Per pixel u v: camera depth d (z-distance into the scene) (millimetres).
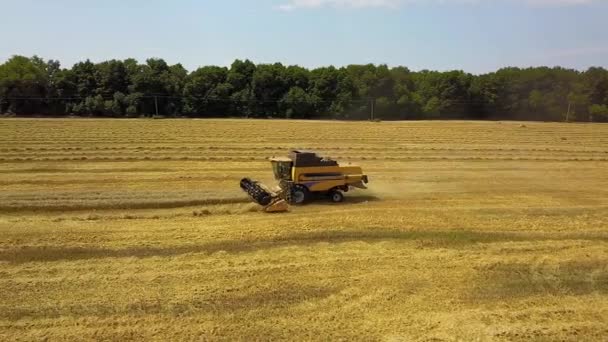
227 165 31656
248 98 85375
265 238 16703
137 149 37594
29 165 30625
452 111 93875
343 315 11578
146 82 81062
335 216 19391
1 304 11852
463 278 13727
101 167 30391
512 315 11773
